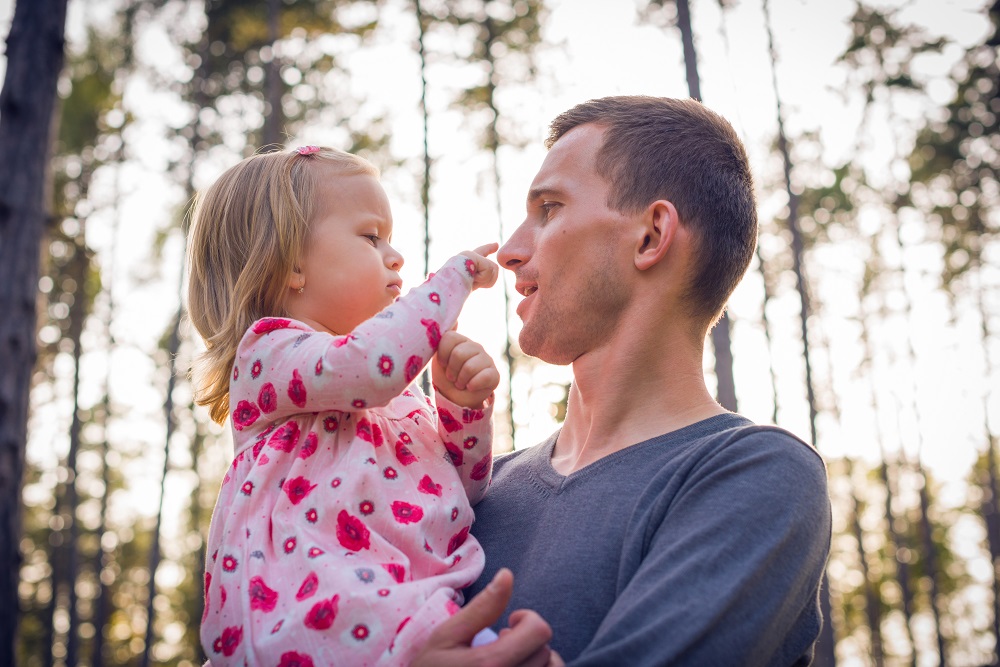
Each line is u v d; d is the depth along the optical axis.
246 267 1.43
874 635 20.48
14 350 5.49
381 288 1.46
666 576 1.03
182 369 1.59
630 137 1.39
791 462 1.13
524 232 1.47
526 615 1.01
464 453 1.38
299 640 1.10
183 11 16.75
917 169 18.19
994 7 16.47
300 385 1.25
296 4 15.81
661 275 1.34
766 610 1.02
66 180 17.84
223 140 16.86
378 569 1.16
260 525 1.23
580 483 1.28
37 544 21.80
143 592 22.31
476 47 14.36
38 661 21.44
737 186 1.41
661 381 1.33
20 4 6.07
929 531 19.59
